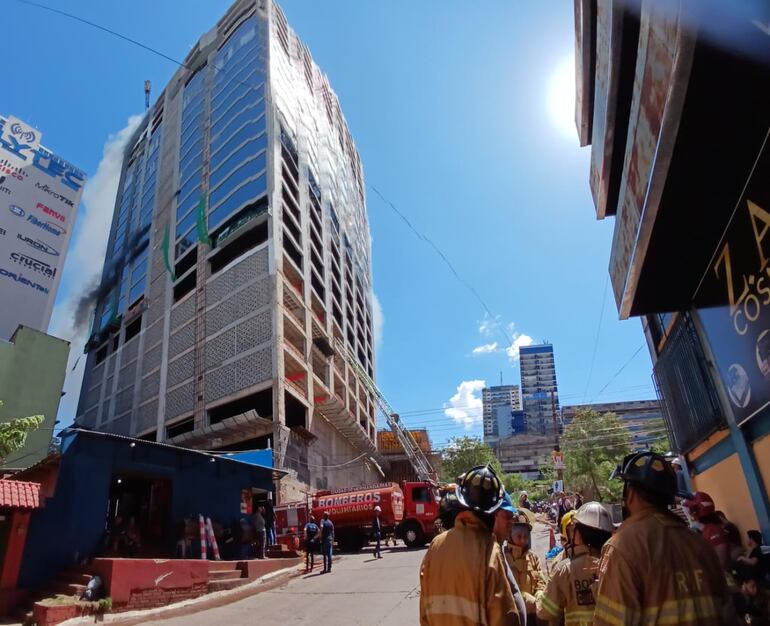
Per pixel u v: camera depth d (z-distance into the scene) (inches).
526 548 177.3
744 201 211.5
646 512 95.6
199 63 3058.6
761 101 166.4
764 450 259.9
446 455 2452.0
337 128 3400.6
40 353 1059.9
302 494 1562.5
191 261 2357.3
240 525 693.3
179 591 484.4
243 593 524.1
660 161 191.5
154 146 3255.4
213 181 2402.8
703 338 303.9
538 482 3196.4
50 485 532.7
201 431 1713.8
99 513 503.8
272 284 1800.0
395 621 351.9
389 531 928.3
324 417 2038.6
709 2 138.9
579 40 371.6
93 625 392.2
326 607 424.8
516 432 4884.4
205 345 1948.8
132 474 577.6
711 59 152.6
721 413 303.6
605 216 404.5
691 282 288.7
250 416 1581.0
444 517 116.2
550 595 126.4
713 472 358.9
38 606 391.2
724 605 87.0
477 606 92.4
